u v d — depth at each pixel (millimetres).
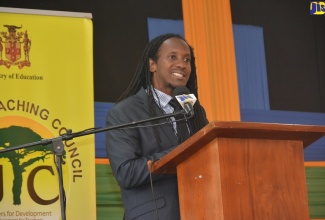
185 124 4457
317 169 7402
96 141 6691
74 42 6375
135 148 4242
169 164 3662
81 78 6305
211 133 3207
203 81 7297
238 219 3195
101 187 6562
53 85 6219
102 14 7125
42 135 6078
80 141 6098
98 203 6516
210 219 3309
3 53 6172
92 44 6434
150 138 4312
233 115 7324
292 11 7902
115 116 4391
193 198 3477
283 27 7816
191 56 4926
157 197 4078
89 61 6371
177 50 4746
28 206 5844
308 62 7812
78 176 6020
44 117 6121
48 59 6266
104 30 7098
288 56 7754
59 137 3965
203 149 3389
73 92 6250
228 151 3266
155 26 7281
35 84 6184
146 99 4520
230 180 3236
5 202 5812
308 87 7738
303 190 3365
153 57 4781
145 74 4816
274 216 3262
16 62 6184
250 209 3229
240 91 7453
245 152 3289
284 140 3391
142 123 4293
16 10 6293
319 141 7496
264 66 7625
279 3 7875
